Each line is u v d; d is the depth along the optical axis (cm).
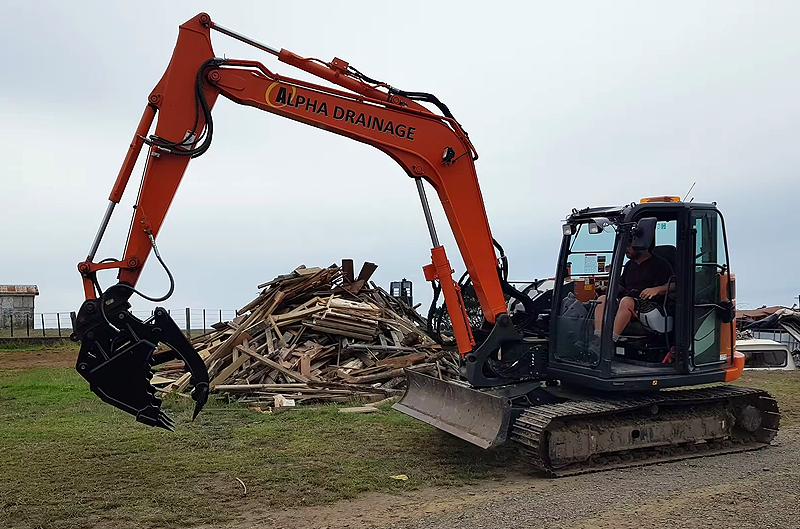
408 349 1263
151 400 645
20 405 1104
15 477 689
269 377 1174
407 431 891
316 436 866
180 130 676
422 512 588
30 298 2969
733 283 800
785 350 1507
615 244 725
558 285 788
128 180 666
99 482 673
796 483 658
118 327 639
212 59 682
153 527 555
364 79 746
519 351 778
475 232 774
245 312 1416
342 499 627
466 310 830
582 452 707
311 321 1279
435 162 764
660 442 754
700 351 765
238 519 572
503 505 601
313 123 725
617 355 807
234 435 873
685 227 752
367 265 1491
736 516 562
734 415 815
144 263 665
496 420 700
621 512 576
